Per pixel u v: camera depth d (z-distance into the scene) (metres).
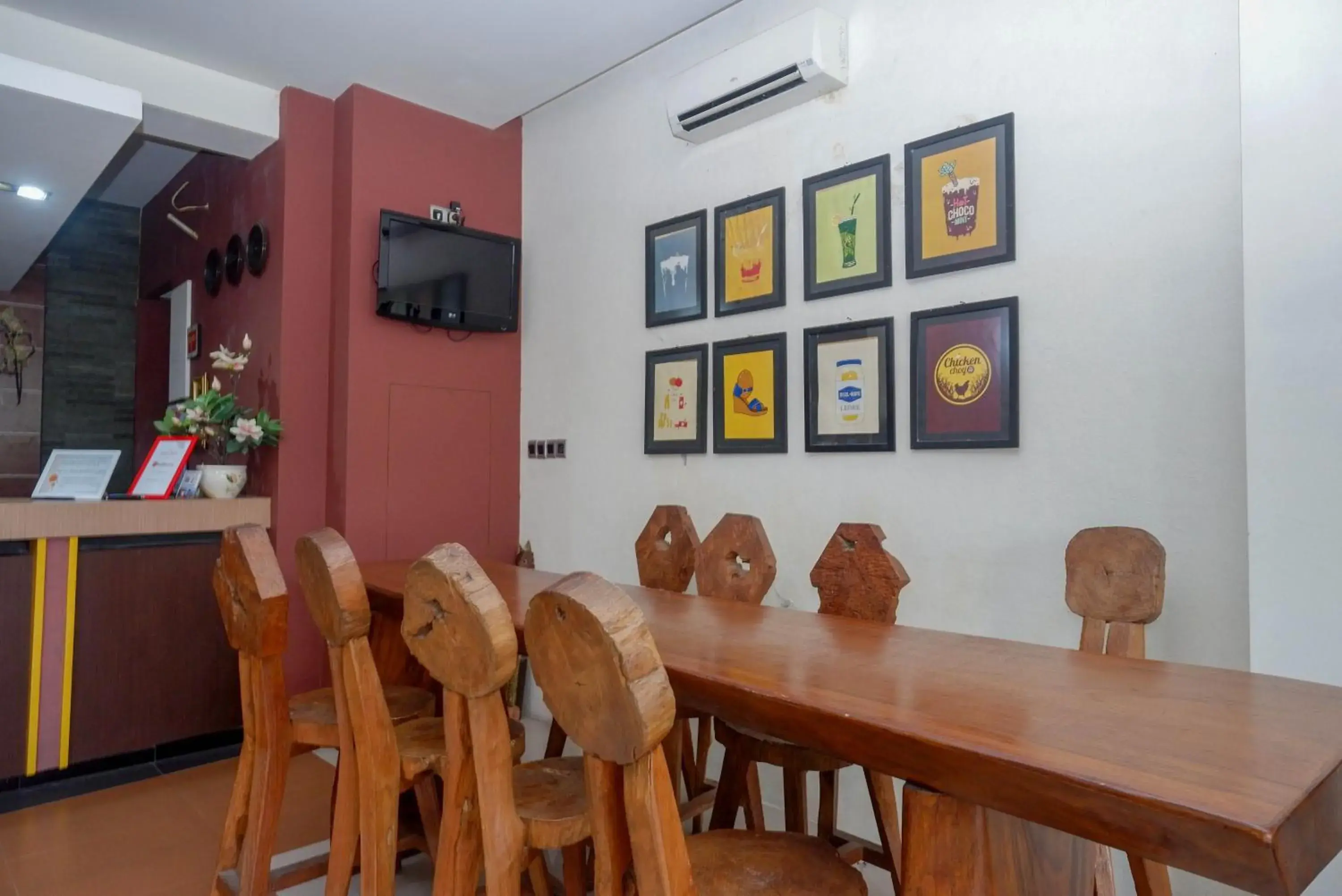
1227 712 1.04
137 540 3.14
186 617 3.24
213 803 2.77
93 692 3.01
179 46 3.29
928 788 1.00
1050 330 2.19
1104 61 2.11
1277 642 1.63
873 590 1.89
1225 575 1.87
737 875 1.20
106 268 5.54
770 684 1.18
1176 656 1.94
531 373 4.06
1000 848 1.02
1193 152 1.95
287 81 3.59
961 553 2.36
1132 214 2.05
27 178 3.57
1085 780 0.81
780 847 1.29
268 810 1.76
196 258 4.61
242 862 1.78
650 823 0.93
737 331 3.03
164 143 3.79
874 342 2.57
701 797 2.24
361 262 3.60
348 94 3.65
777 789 2.74
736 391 3.00
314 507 3.63
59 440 5.33
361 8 3.03
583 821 1.32
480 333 3.99
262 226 3.77
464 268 3.81
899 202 2.55
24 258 4.68
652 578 2.41
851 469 2.64
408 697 2.02
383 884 1.51
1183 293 1.96
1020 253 2.26
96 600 3.03
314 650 3.57
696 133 3.12
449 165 3.90
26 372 5.25
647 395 3.36
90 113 2.95
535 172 4.08
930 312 2.43
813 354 2.74
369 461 3.59
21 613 2.86
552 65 3.45
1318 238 1.62
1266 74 1.69
